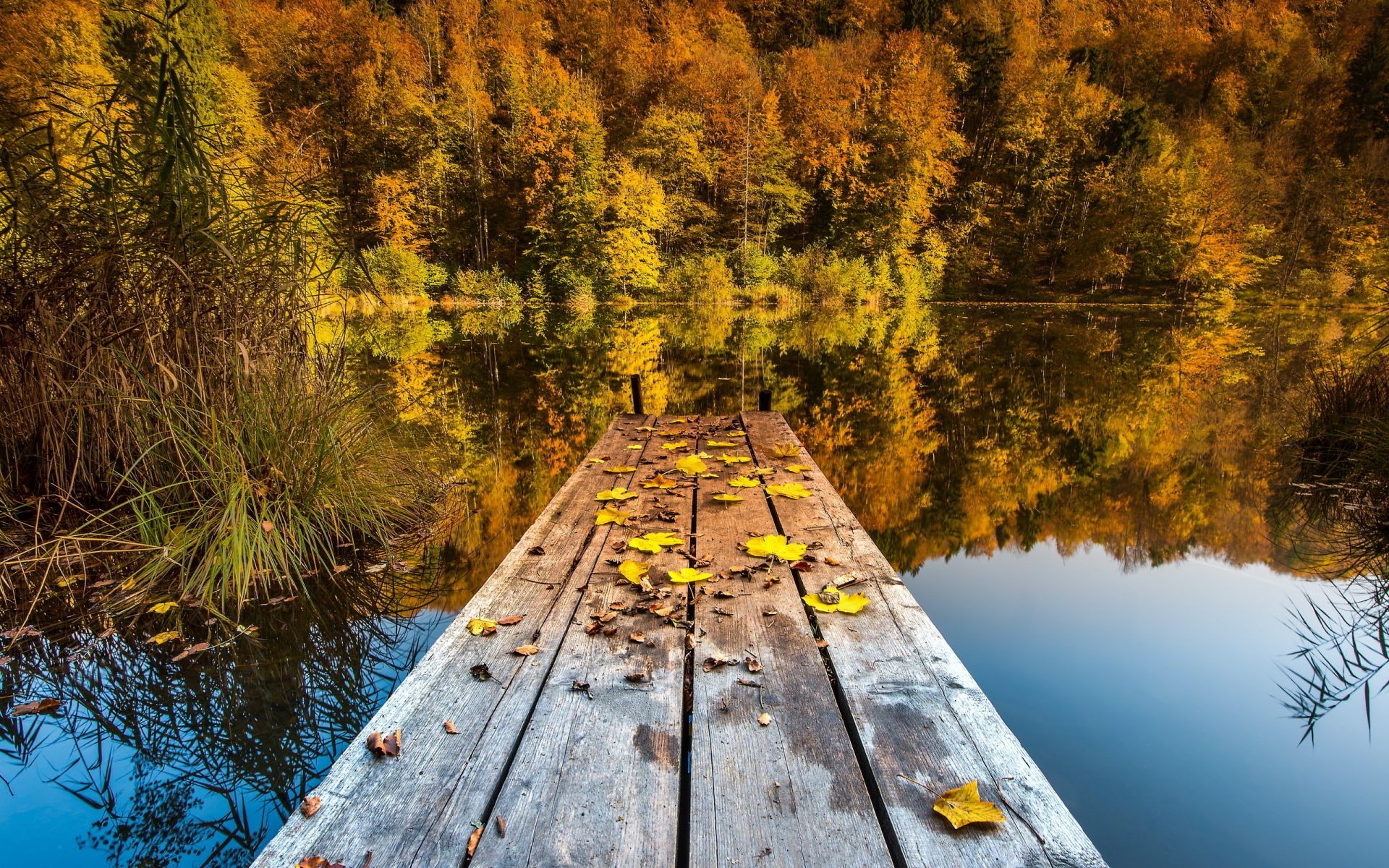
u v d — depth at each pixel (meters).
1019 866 0.83
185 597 2.35
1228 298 22.17
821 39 33.28
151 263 2.76
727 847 0.87
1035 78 26.97
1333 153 27.45
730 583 1.70
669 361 9.58
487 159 23.45
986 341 12.48
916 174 24.81
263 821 1.41
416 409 6.10
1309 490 4.20
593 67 29.20
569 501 2.46
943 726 1.11
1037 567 3.06
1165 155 23.80
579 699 1.20
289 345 3.08
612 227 21.47
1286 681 2.04
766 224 25.53
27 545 2.50
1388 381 4.54
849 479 4.50
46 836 1.37
